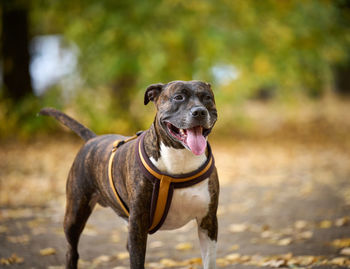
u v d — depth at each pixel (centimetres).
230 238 523
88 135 419
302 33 1295
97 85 1360
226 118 1580
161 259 459
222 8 1218
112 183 341
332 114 1819
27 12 1359
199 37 1205
